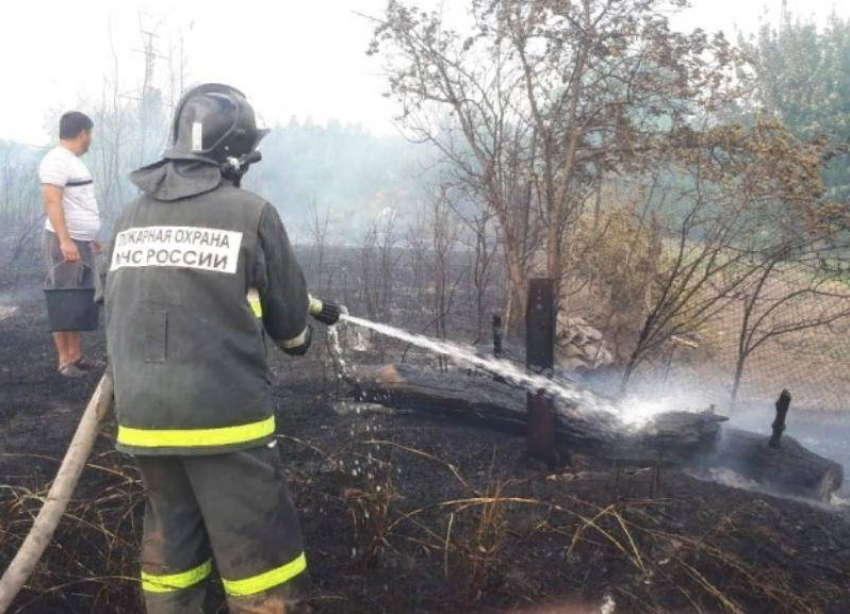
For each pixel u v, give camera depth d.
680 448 4.11
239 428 2.14
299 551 2.28
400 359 6.07
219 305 2.13
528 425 4.00
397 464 3.89
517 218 6.56
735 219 5.03
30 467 3.82
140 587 2.65
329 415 4.62
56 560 2.87
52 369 5.70
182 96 2.33
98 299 2.38
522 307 6.56
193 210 2.19
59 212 5.16
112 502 3.29
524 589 2.85
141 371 2.11
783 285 7.63
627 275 6.53
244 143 2.33
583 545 3.12
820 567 3.10
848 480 4.89
